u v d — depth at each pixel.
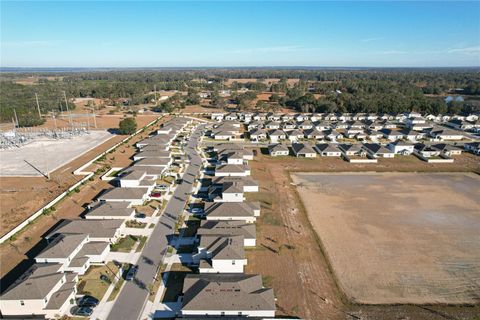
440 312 47.66
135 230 67.69
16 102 198.62
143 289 51.19
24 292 45.44
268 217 74.06
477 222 73.25
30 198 82.06
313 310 47.38
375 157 118.50
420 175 103.06
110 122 180.38
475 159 118.81
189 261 58.16
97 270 55.41
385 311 47.62
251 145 136.25
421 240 65.94
